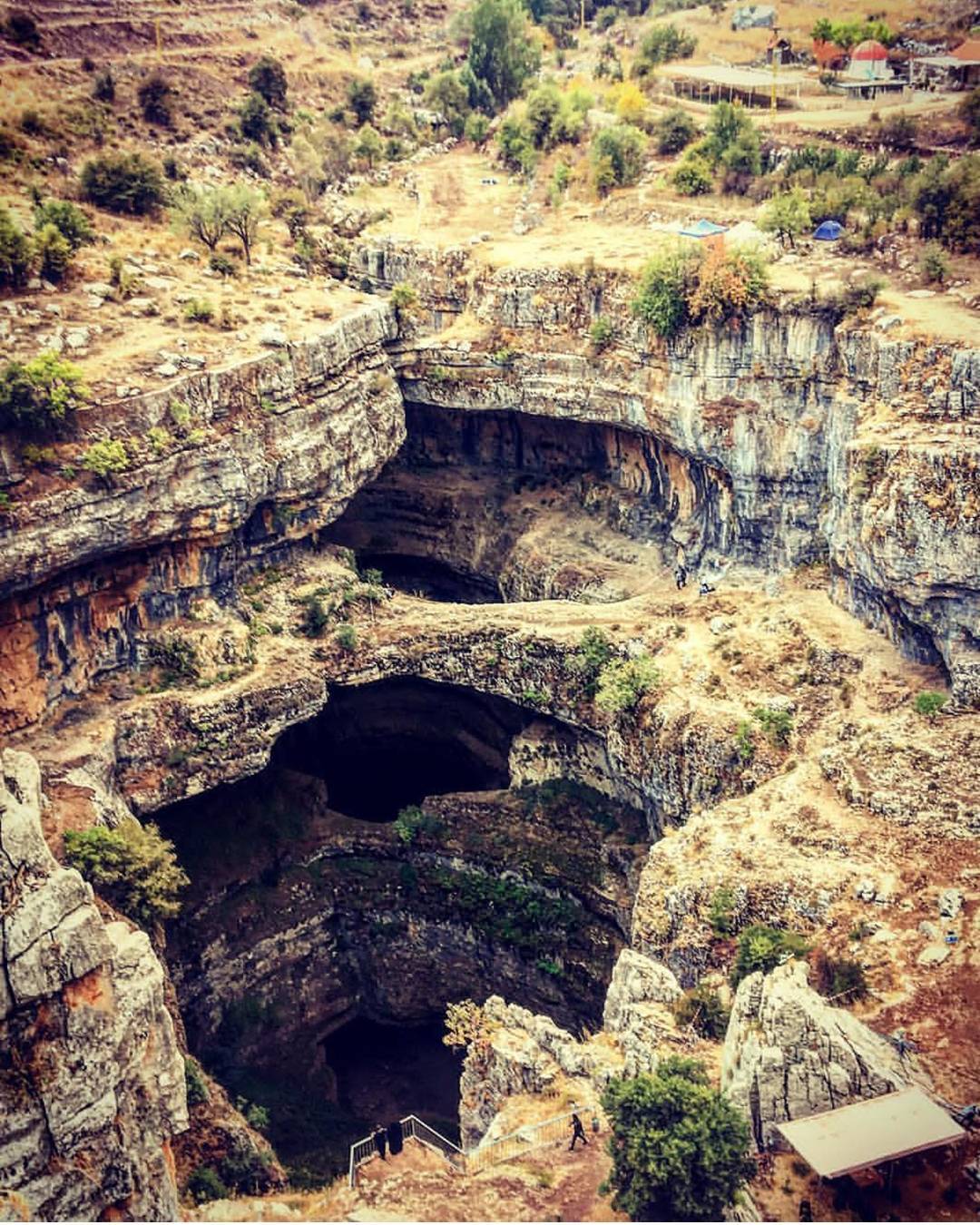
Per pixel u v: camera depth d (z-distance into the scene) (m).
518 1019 81.25
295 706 103.81
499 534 127.88
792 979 70.56
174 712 99.69
